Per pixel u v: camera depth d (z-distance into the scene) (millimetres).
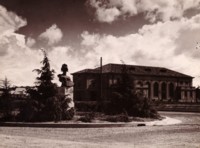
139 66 84750
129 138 16234
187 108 52531
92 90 73812
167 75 84938
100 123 23594
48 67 27234
